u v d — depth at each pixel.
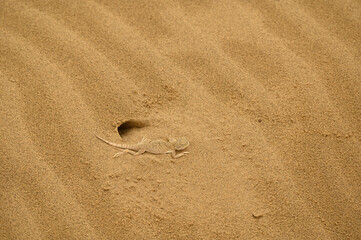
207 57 0.88
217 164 0.80
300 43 0.90
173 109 0.84
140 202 0.77
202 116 0.84
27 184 0.77
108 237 0.75
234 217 0.76
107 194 0.77
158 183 0.78
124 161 0.79
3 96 0.83
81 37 0.89
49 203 0.76
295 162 0.80
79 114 0.82
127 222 0.76
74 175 0.78
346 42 0.90
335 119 0.83
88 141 0.81
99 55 0.87
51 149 0.80
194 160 0.80
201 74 0.87
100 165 0.79
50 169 0.78
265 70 0.87
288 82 0.86
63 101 0.83
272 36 0.90
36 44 0.88
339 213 0.77
